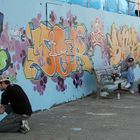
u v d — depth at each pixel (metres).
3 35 11.17
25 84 12.09
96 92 16.27
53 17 13.64
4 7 11.22
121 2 20.19
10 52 11.44
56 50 13.78
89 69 16.00
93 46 16.45
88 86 15.90
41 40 12.95
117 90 16.62
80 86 15.33
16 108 9.78
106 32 17.73
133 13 21.86
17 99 9.75
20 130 9.82
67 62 14.45
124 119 11.39
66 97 14.35
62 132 9.86
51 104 13.41
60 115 12.02
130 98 15.38
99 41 17.02
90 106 13.59
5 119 9.83
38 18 12.80
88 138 9.27
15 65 11.65
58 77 13.88
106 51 17.69
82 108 13.20
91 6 17.25
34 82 12.52
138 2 22.44
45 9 13.18
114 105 13.76
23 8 12.05
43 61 13.02
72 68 14.79
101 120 11.26
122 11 20.25
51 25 13.52
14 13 11.64
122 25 19.52
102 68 16.78
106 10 18.50
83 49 15.62
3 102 9.88
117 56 18.88
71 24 14.82
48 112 12.54
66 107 13.44
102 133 9.76
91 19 16.36
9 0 11.42
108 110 12.80
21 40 11.95
